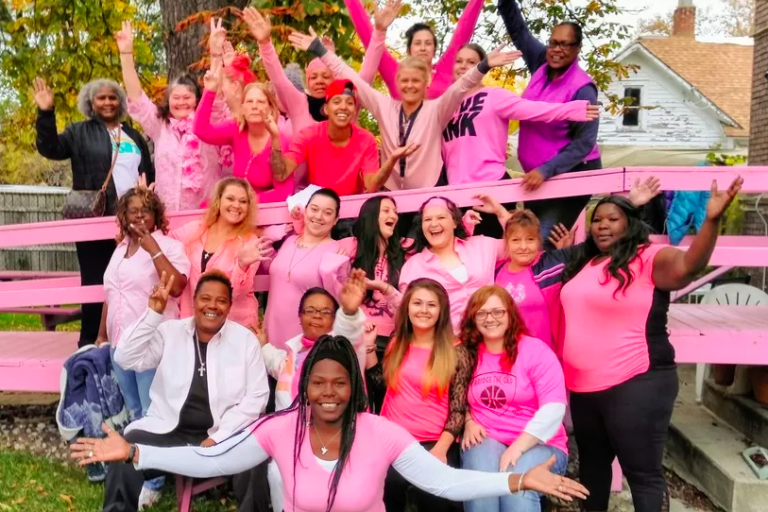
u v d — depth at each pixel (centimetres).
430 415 354
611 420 352
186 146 473
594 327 354
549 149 454
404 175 457
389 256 415
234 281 410
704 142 2314
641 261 349
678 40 2689
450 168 460
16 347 521
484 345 363
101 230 452
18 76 876
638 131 2322
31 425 556
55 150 468
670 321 474
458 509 358
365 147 456
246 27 638
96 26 841
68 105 870
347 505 277
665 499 356
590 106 418
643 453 351
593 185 426
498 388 349
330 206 409
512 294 394
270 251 440
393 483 353
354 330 351
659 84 2305
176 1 708
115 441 295
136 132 507
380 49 496
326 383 277
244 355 380
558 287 391
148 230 413
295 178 462
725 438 486
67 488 428
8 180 2044
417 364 356
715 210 308
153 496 414
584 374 359
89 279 493
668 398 350
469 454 346
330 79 503
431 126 450
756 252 429
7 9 889
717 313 514
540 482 276
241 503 350
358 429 284
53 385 464
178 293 407
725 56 2603
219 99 501
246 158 461
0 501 403
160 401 379
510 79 969
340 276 402
